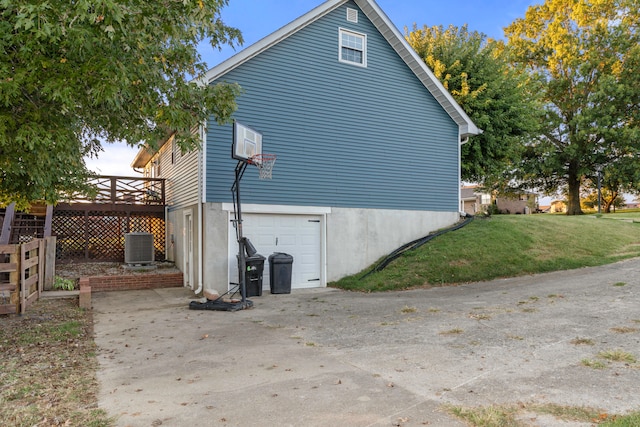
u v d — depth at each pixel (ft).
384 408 12.08
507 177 103.55
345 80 41.68
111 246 47.78
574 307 23.77
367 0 41.91
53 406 12.60
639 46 87.66
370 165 42.98
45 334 21.40
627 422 10.38
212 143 35.50
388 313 26.09
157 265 45.39
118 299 33.09
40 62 14.60
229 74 36.27
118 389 14.03
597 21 92.89
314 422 11.32
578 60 92.84
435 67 59.77
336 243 40.98
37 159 18.45
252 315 26.99
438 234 45.75
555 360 15.52
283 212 38.24
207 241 34.94
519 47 101.35
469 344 18.22
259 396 13.23
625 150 89.45
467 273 37.81
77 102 17.35
